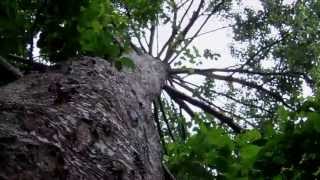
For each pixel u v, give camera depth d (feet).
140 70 16.87
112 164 7.49
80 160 6.77
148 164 9.82
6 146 5.59
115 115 9.50
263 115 33.12
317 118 10.43
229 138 12.57
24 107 6.98
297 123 10.91
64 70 10.80
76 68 10.96
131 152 8.68
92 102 9.15
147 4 20.72
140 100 12.50
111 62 12.32
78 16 10.91
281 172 11.11
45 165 5.77
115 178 7.27
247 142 12.39
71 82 9.78
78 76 10.41
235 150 12.62
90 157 7.11
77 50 11.76
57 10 10.52
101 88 10.32
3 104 6.93
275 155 10.92
